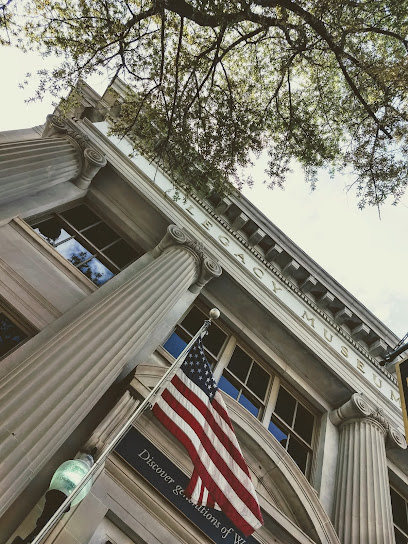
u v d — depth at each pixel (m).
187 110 9.91
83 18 9.13
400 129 9.46
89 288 10.19
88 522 6.63
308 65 10.71
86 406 6.74
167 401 6.36
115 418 7.67
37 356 7.03
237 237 14.29
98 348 7.57
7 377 6.61
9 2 8.66
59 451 7.08
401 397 9.45
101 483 7.15
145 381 8.29
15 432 5.65
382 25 9.09
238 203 14.19
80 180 12.20
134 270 11.17
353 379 12.89
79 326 7.94
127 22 8.96
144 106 10.54
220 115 10.04
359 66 9.02
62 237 11.41
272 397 11.77
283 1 8.32
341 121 10.49
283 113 11.04
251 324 12.88
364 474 10.20
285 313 12.98
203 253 11.99
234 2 8.42
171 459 7.86
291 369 12.81
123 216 12.66
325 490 10.14
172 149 10.70
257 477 9.44
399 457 12.06
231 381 11.26
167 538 7.18
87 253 11.52
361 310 14.59
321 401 12.54
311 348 12.54
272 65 10.72
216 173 10.39
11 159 9.84
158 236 12.62
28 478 5.52
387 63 9.10
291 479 9.35
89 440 7.21
